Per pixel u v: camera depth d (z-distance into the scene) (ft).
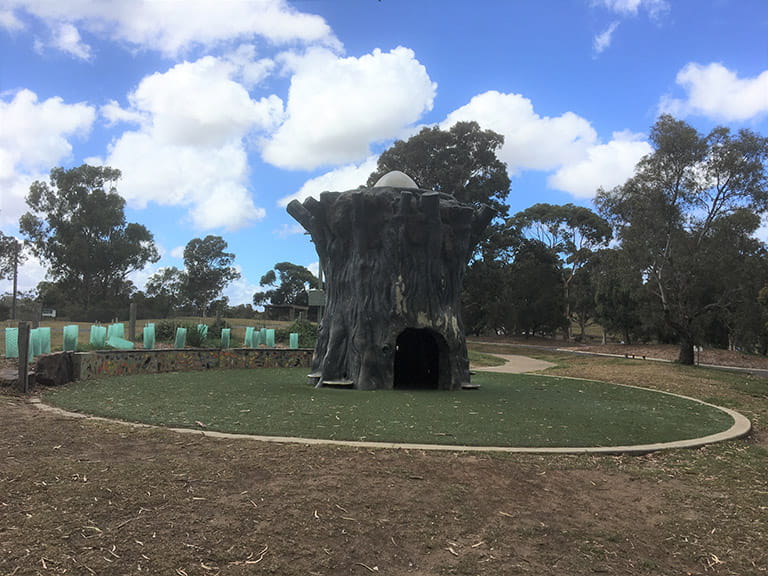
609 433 26.16
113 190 206.28
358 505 15.28
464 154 135.74
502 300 188.34
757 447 26.40
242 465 18.24
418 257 40.09
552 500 16.83
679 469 21.16
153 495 15.20
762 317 101.81
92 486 15.62
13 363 39.86
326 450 20.42
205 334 80.79
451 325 40.52
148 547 12.25
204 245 266.98
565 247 197.06
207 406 29.35
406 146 136.46
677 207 88.99
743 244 90.63
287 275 279.90
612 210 92.84
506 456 20.92
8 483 15.64
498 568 12.42
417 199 40.75
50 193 196.75
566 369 75.82
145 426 23.68
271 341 80.33
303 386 39.99
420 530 14.06
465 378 41.57
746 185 85.10
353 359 39.70
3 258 196.54
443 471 18.65
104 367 44.09
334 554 12.55
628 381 59.36
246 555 12.19
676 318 107.55
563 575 12.27
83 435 21.74
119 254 200.64
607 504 16.88
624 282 98.37
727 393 53.26
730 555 13.76
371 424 25.58
